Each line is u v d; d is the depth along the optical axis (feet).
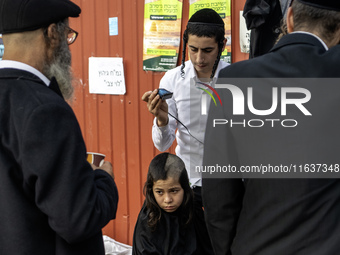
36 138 4.52
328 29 4.90
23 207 4.71
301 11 4.94
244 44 10.96
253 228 4.93
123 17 12.73
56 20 5.09
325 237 4.50
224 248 5.49
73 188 4.58
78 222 4.57
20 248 4.69
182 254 8.10
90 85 13.70
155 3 12.01
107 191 5.29
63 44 5.28
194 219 8.51
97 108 13.71
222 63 9.04
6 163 4.69
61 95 5.16
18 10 4.88
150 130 12.72
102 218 4.86
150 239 8.11
